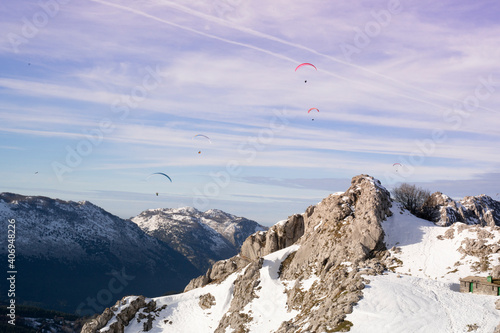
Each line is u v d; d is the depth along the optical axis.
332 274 134.88
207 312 155.75
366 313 106.75
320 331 105.81
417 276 131.25
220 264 185.12
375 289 115.81
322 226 163.88
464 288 117.75
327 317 110.62
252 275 159.38
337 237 152.75
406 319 102.44
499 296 111.56
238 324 140.75
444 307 106.38
